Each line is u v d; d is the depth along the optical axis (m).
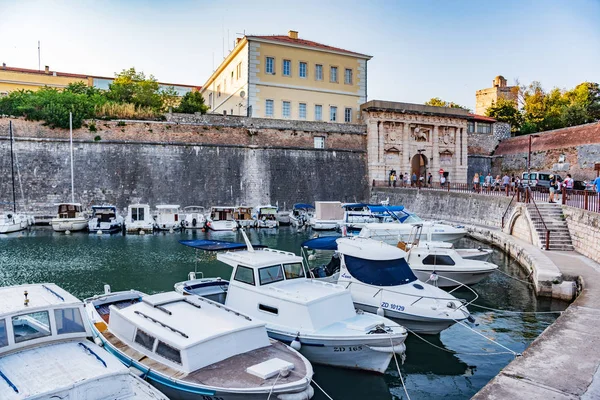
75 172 36.88
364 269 13.92
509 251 24.73
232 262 12.80
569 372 8.02
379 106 46.41
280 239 31.94
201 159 40.44
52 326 8.23
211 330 9.24
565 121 56.34
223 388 7.98
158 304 10.54
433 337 13.09
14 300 8.70
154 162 39.00
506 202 29.42
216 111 56.50
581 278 15.48
